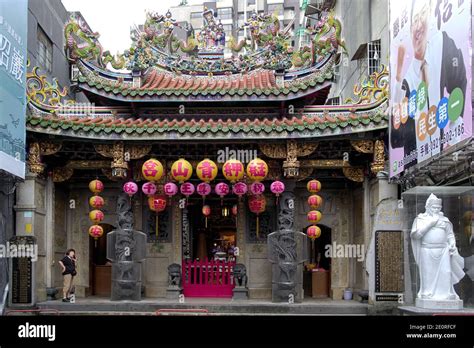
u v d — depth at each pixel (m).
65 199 18.56
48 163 16.98
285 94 16.83
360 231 17.48
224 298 17.47
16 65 13.63
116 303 15.71
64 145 16.69
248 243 18.25
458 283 13.31
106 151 16.08
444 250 12.85
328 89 17.66
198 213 19.91
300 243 16.34
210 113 17.86
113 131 15.34
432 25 12.15
